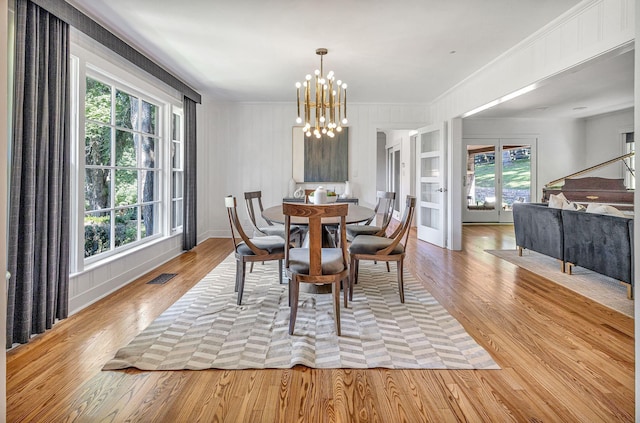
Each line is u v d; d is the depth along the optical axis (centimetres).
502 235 716
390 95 593
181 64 441
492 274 420
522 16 309
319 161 657
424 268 448
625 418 167
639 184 134
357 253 325
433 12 304
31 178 237
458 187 565
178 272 424
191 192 548
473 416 168
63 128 270
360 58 415
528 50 366
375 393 186
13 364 212
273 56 410
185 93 511
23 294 235
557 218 431
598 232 368
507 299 332
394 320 280
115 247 383
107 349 232
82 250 310
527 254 532
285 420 166
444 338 248
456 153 565
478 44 372
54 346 235
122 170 396
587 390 189
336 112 647
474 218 883
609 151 786
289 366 210
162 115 483
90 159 340
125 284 375
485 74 457
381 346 236
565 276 410
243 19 317
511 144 852
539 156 848
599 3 275
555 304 318
